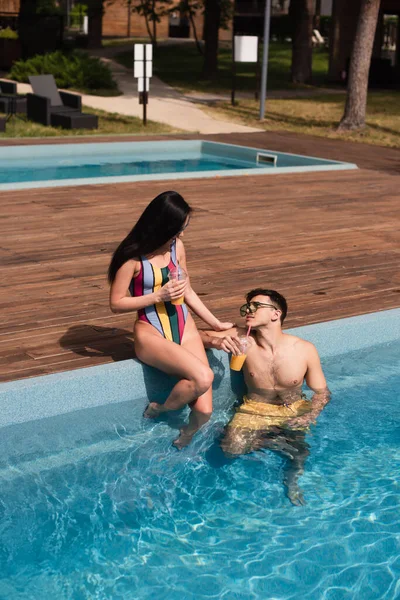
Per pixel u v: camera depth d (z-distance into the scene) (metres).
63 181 10.45
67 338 4.90
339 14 27.02
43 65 23.09
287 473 3.88
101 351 4.72
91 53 33.34
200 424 4.30
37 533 3.33
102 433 4.21
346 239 7.90
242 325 5.22
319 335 5.20
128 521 3.45
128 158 14.55
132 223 8.32
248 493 3.70
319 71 31.98
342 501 3.66
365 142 16.69
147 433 4.22
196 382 4.10
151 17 33.28
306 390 4.66
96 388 4.40
